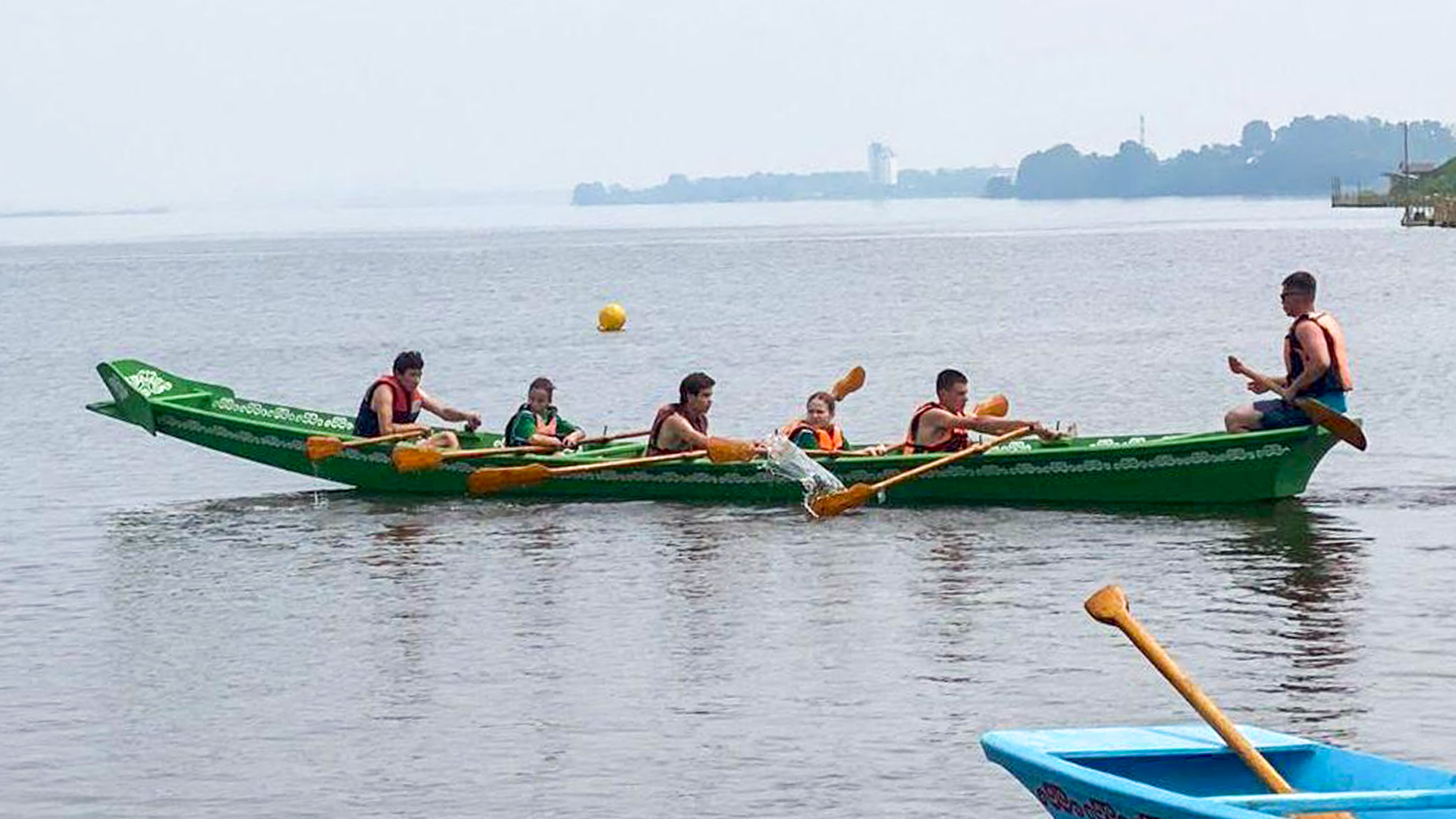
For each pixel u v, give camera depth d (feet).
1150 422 221.25
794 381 275.80
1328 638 106.83
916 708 94.12
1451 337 317.83
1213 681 97.81
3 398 274.57
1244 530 142.10
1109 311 425.28
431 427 172.14
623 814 79.00
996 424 157.07
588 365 313.94
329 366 325.42
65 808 81.10
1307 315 151.84
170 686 101.50
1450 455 181.78
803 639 109.29
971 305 458.91
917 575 127.34
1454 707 92.12
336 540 146.72
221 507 167.43
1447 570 125.18
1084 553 134.00
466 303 518.37
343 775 84.99
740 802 80.43
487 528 150.61
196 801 81.82
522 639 110.63
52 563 139.74
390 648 108.88
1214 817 59.16
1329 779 70.13
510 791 82.38
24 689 101.40
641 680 100.53
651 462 160.56
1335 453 183.73
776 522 150.00
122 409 181.78
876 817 78.13
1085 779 63.77
